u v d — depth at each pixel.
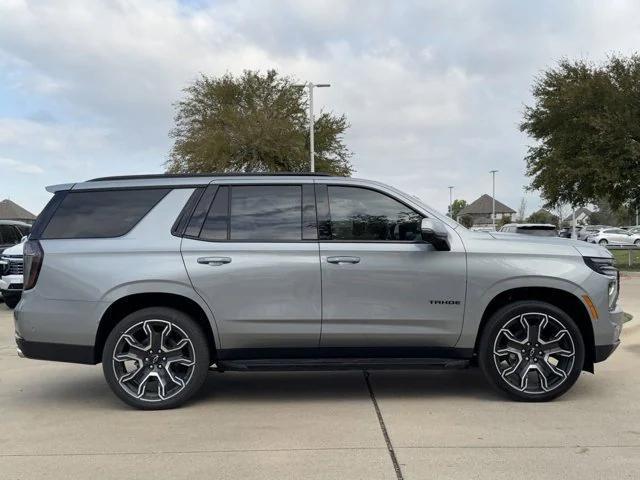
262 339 5.20
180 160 34.22
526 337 5.28
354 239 5.29
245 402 5.48
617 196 22.86
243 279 5.16
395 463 3.97
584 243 5.57
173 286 5.12
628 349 7.57
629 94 21.42
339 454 4.14
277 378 6.39
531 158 25.75
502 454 4.11
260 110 34.09
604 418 4.88
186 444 4.38
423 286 5.21
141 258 5.16
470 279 5.21
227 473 3.85
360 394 5.70
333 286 5.18
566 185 23.61
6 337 9.22
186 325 5.18
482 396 5.57
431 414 5.02
